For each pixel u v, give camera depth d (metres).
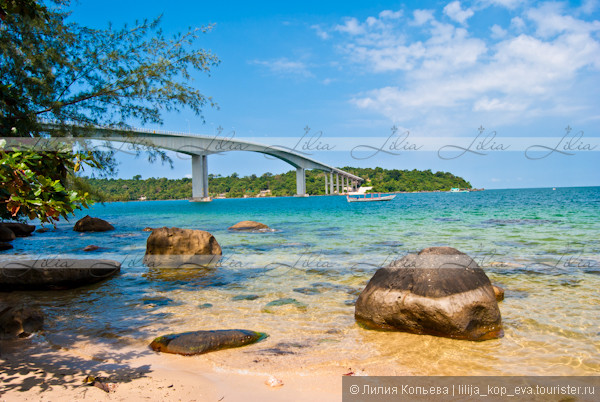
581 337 4.59
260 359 4.06
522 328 4.91
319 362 3.98
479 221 21.19
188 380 3.57
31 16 4.44
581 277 7.61
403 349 4.32
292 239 15.10
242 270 9.05
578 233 14.74
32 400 3.10
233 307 6.08
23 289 7.42
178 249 9.76
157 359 4.11
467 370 3.77
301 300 6.41
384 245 12.91
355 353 4.21
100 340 4.72
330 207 48.72
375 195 87.44
